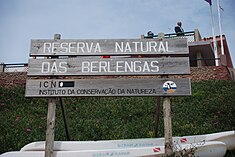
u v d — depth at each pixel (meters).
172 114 11.55
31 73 6.20
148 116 11.48
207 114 11.30
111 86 6.05
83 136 9.40
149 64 6.22
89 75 6.18
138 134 9.38
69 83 6.09
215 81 15.25
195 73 16.27
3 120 10.97
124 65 6.22
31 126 10.49
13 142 8.66
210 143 6.82
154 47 6.37
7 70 16.70
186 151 6.13
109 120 11.12
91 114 12.09
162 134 9.19
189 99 13.17
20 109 12.68
